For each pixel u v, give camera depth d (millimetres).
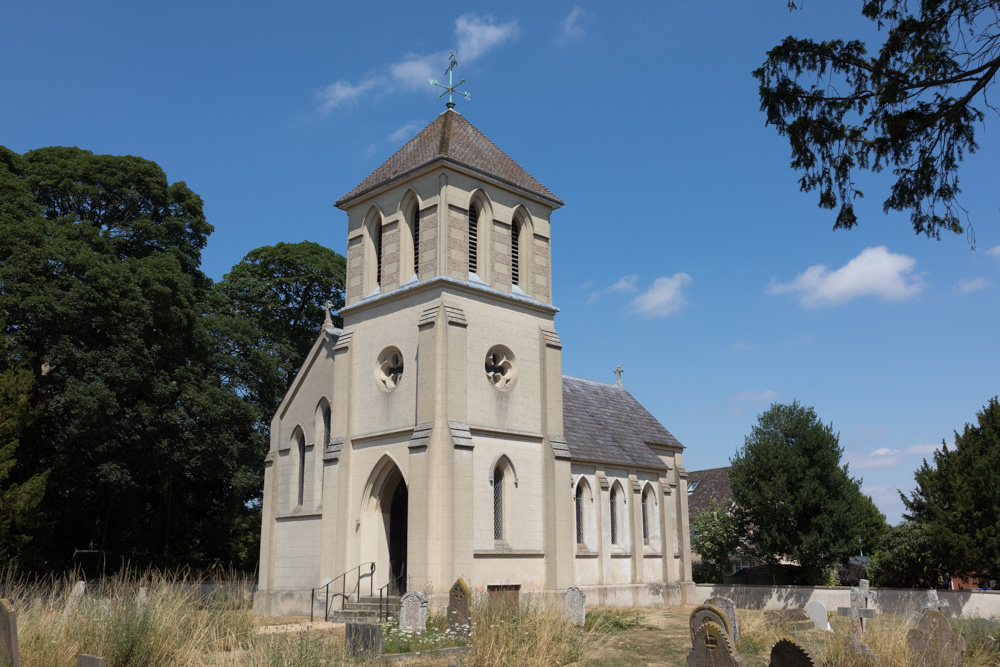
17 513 36344
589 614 31250
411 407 32531
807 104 15664
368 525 33406
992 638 20484
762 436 49781
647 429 48875
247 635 20469
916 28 14250
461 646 21625
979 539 40938
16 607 18703
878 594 41750
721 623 17781
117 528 53156
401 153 37625
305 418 38531
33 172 47344
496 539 32188
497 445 32750
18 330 40906
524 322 35406
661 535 45000
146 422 43750
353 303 36375
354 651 20266
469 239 34500
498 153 37969
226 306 58094
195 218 52500
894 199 15508
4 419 36625
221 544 58938
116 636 17219
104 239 45406
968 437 45250
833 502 47094
